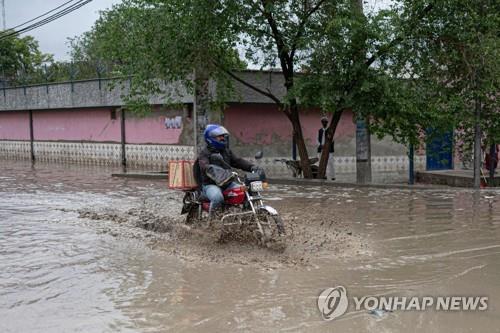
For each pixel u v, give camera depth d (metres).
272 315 5.16
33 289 6.06
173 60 15.54
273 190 14.38
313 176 17.45
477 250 7.48
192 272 6.63
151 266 6.93
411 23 14.33
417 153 21.77
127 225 9.62
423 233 8.57
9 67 40.03
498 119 15.26
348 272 6.51
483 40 13.81
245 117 20.03
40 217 10.48
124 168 23.05
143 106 17.67
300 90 14.73
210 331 4.79
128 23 16.58
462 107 14.63
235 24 14.99
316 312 5.22
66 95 25.88
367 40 14.19
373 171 21.39
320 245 7.82
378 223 9.43
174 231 8.88
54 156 27.77
